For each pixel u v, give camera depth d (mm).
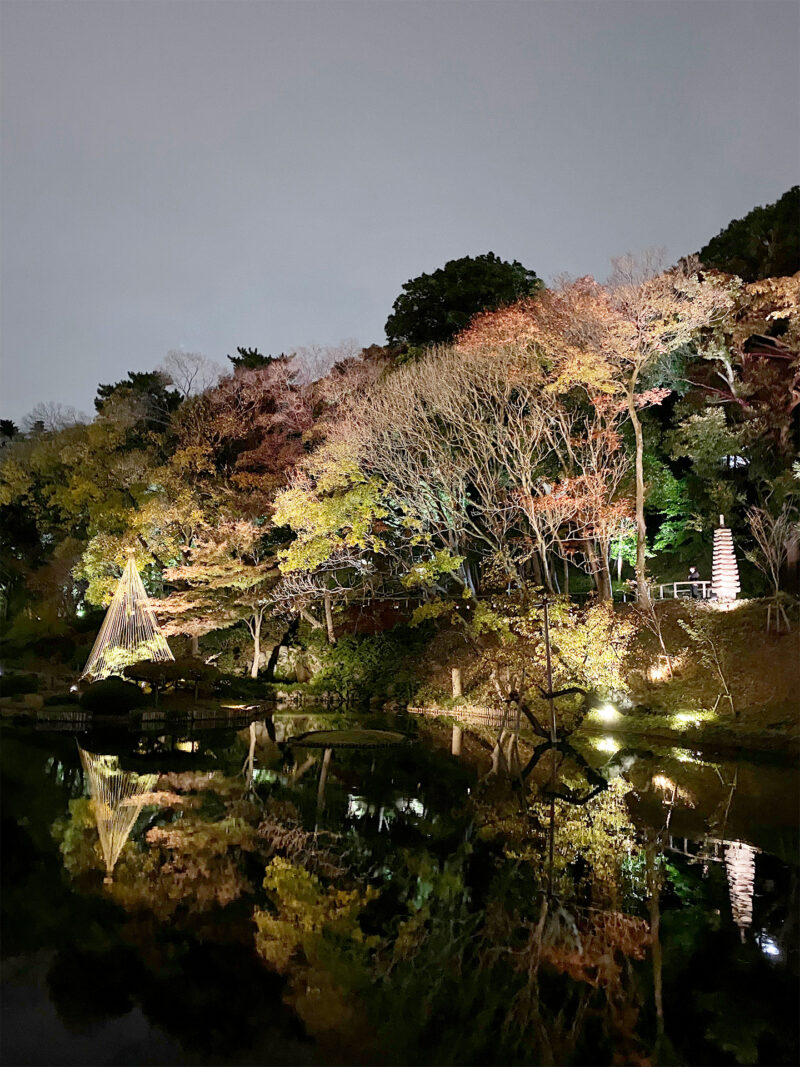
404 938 7254
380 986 6375
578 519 22281
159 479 27938
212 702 23938
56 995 6207
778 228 22094
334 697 27359
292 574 27062
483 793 13109
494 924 7578
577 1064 5352
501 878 8844
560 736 18609
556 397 22547
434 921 7633
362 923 7582
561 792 13164
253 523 28234
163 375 33062
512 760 16078
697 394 23672
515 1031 5707
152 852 9578
